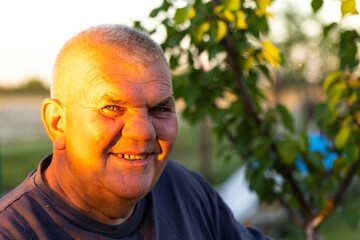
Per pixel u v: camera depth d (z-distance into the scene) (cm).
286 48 774
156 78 108
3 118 1161
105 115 104
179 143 1350
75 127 106
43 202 112
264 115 213
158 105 109
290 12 750
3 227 105
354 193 709
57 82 110
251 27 202
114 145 106
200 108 223
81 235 112
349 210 218
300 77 830
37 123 1227
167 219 137
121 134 105
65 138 111
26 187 116
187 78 217
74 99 106
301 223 234
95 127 104
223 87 219
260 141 211
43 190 114
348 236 548
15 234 105
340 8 161
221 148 247
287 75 825
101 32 109
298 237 526
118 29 110
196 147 1332
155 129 110
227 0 169
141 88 105
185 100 209
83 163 107
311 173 226
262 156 212
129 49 107
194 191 152
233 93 219
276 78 596
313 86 863
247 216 551
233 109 209
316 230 223
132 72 105
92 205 113
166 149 112
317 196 218
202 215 150
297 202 236
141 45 109
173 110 115
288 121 200
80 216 113
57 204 113
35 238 107
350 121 210
